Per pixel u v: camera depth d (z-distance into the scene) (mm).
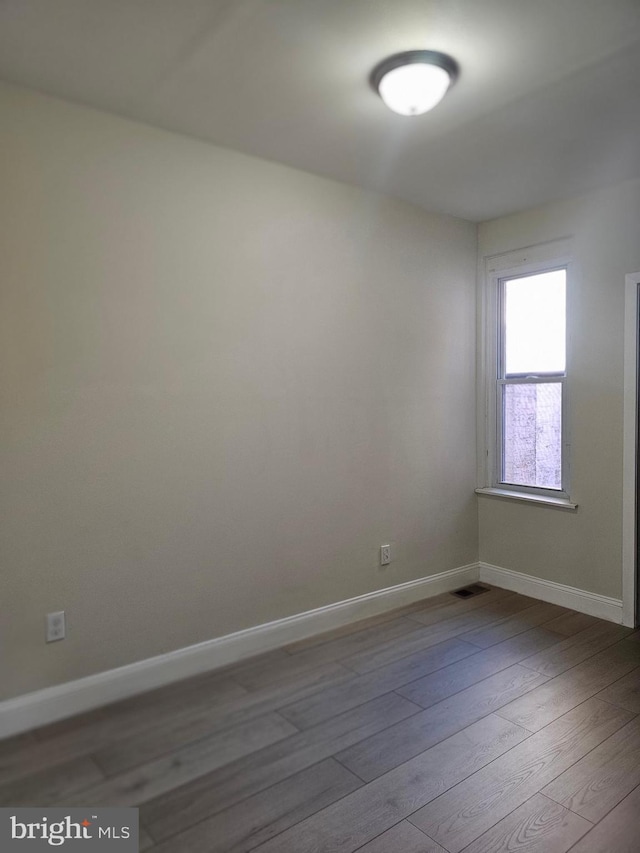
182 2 1769
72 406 2430
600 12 1830
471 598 3826
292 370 3111
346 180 3252
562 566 3660
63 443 2412
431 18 1853
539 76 2203
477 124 2592
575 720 2395
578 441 3547
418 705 2512
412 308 3676
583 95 2342
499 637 3205
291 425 3119
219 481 2861
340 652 3031
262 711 2471
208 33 1932
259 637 3027
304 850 1717
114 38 1966
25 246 2301
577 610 3580
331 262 3254
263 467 3016
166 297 2664
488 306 4043
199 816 1855
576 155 2924
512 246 3852
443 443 3896
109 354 2518
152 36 1954
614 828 1802
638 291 3240
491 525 4070
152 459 2648
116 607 2572
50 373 2373
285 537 3121
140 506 2623
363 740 2260
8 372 2279
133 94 2340
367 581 3510
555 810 1880
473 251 4039
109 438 2527
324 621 3297
